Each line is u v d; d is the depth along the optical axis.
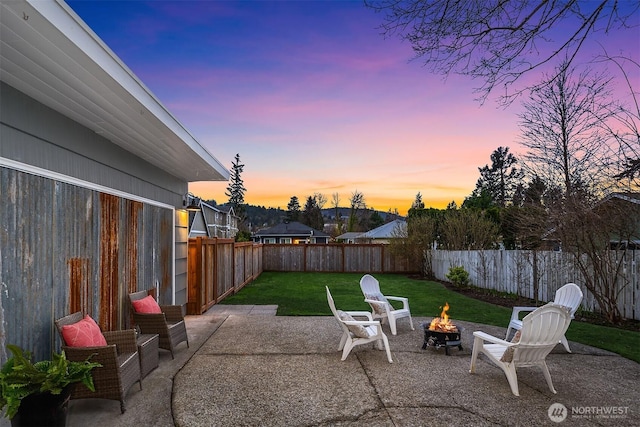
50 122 3.49
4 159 2.88
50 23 2.06
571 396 3.54
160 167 6.49
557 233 7.86
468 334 5.82
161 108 3.77
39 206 3.29
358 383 3.79
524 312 7.82
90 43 2.44
